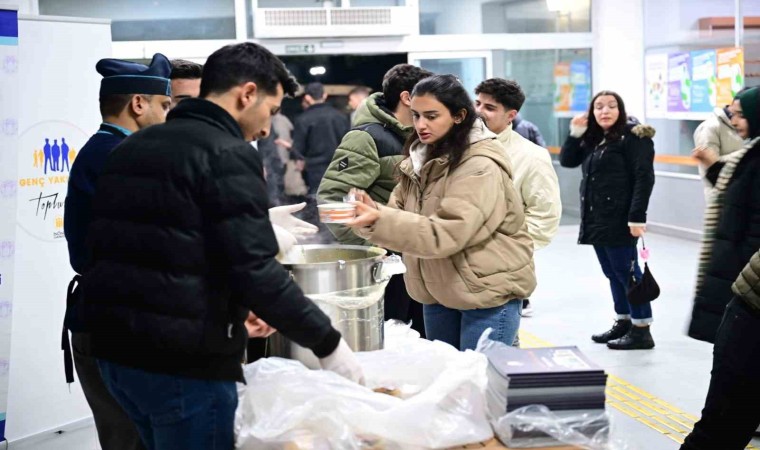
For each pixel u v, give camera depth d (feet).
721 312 9.32
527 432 5.84
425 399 6.02
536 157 11.36
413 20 27.63
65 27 11.66
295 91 6.37
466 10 28.81
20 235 11.39
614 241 15.58
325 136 27.71
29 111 11.35
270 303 5.57
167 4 26.27
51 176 11.66
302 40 27.02
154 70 8.04
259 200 5.59
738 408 8.35
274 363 6.32
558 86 29.76
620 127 15.46
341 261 6.88
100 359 5.93
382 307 7.37
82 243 7.67
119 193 5.77
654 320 18.04
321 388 5.94
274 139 27.73
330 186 10.18
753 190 9.02
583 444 5.86
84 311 5.95
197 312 5.58
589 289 21.30
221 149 5.57
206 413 5.77
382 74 32.45
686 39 26.96
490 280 8.36
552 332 17.44
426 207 8.39
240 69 5.87
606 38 29.50
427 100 8.04
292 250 7.14
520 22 29.30
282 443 5.83
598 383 5.92
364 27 27.14
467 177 7.98
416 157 8.58
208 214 5.54
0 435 10.83
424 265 8.67
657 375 14.35
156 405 5.72
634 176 15.30
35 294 11.63
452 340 9.05
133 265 5.66
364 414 5.90
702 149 10.14
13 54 10.31
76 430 12.25
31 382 11.71
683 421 12.18
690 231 27.22
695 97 26.71
